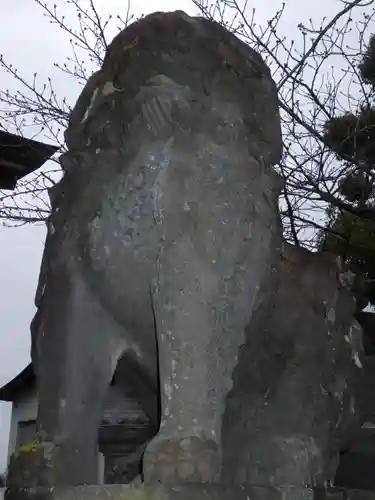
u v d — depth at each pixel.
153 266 1.66
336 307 1.98
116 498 1.42
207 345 1.58
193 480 1.43
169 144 1.71
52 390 1.71
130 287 1.71
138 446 2.04
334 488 1.71
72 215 1.75
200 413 1.53
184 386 1.55
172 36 1.74
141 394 2.04
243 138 1.76
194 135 1.71
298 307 1.87
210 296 1.61
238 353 1.66
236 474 1.69
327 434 1.87
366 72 6.35
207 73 1.74
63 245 1.75
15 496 1.62
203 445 1.48
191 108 1.72
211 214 1.65
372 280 5.22
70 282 1.74
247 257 1.68
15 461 1.66
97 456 1.75
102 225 1.71
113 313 1.74
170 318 1.59
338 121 6.11
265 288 1.74
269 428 1.81
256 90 1.81
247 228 1.70
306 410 1.85
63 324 1.72
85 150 1.77
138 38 1.76
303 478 1.76
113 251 1.70
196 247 1.63
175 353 1.57
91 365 1.73
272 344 1.82
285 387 1.84
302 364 1.87
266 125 1.81
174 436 1.50
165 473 1.44
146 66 1.74
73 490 1.48
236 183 1.71
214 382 1.57
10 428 7.95
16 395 8.03
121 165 1.72
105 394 1.75
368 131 5.93
